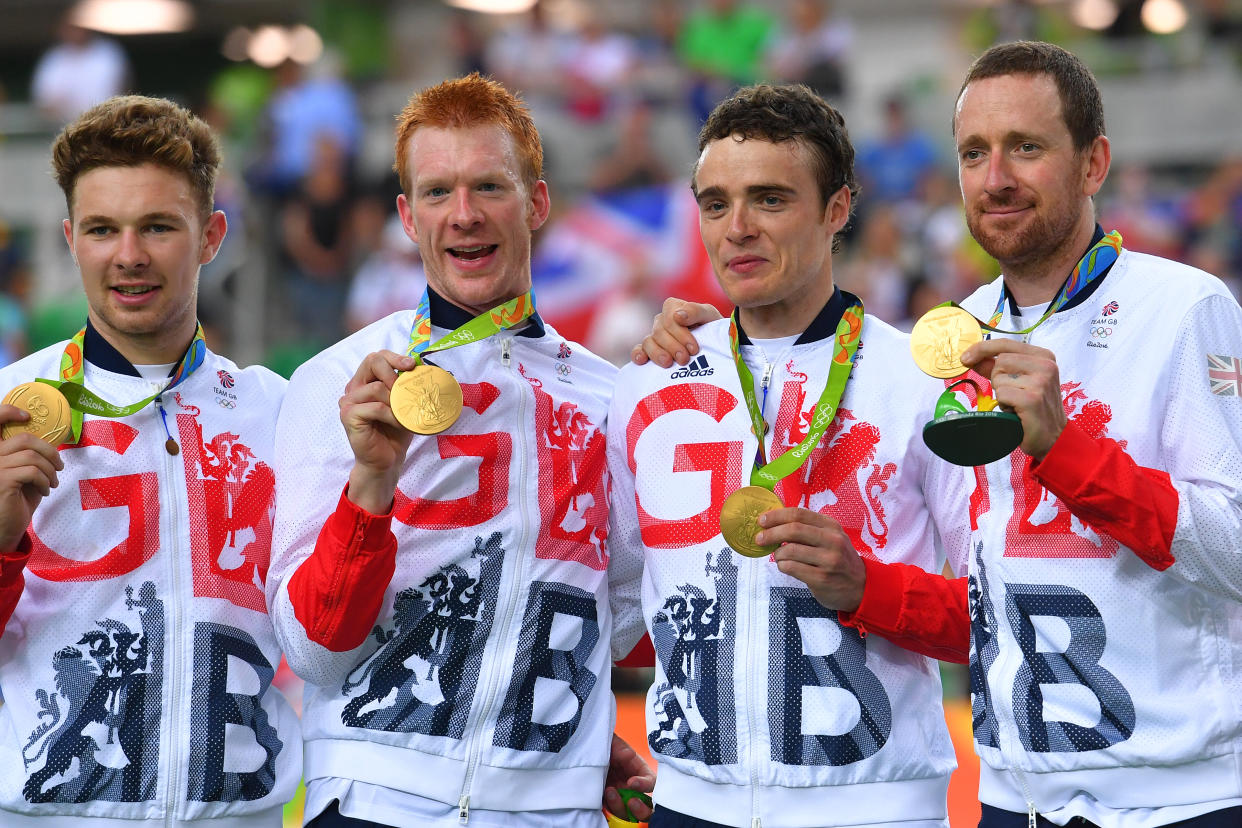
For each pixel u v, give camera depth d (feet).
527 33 153.17
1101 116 36.73
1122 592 35.04
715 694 37.81
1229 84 146.20
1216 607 35.04
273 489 40.65
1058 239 36.32
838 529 36.24
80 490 38.22
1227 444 34.37
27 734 37.32
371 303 126.31
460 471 39.29
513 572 39.14
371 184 134.41
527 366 41.14
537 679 39.06
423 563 38.99
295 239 131.23
